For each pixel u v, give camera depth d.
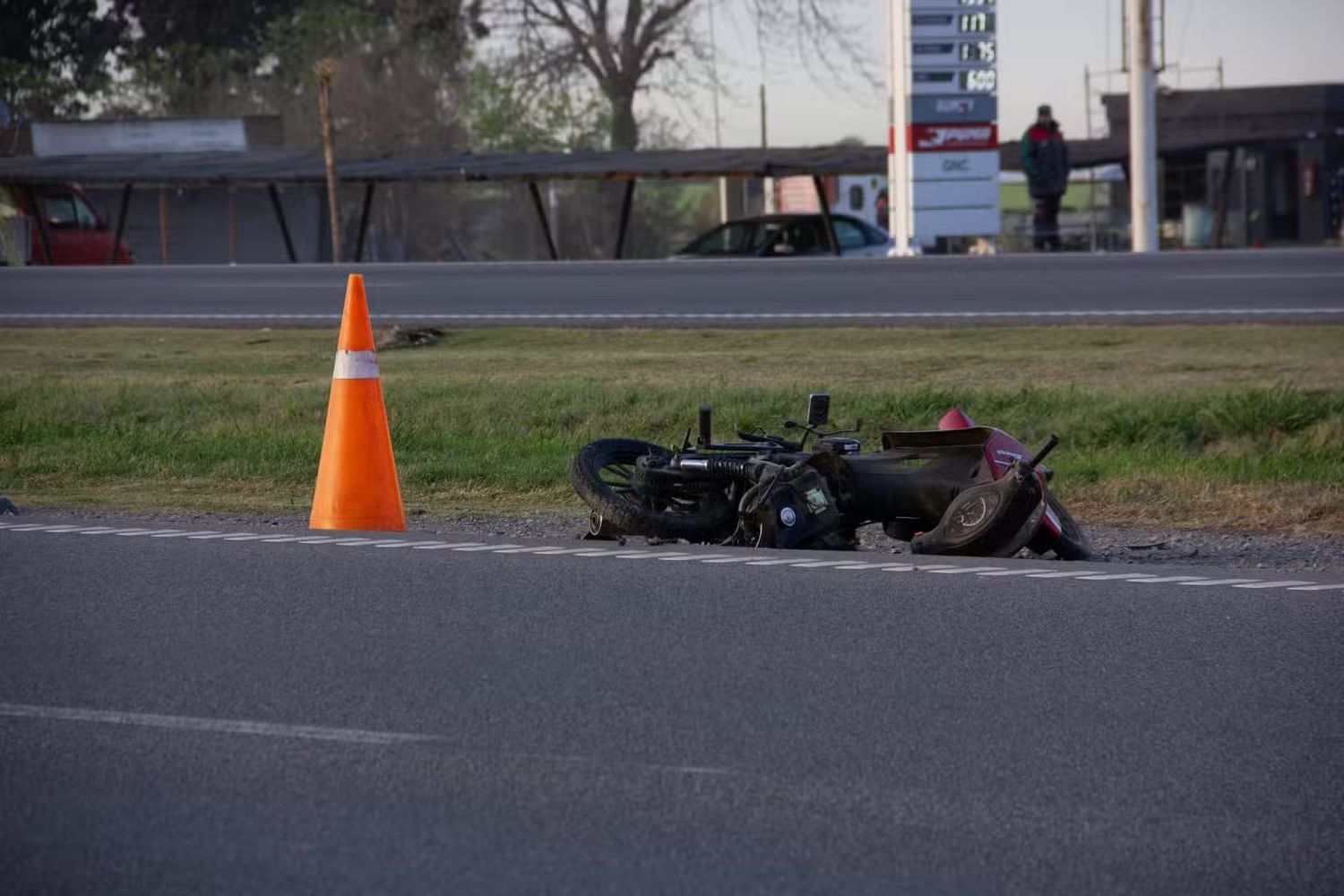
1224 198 105.19
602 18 127.62
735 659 14.48
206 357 40.75
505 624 15.63
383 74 128.88
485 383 35.03
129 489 26.64
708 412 19.98
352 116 125.44
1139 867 10.13
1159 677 14.03
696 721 12.77
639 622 15.70
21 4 145.12
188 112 140.88
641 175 82.50
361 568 18.09
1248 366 36.09
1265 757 12.08
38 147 110.81
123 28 147.38
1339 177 116.06
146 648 14.82
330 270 61.72
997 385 34.41
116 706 13.16
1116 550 21.41
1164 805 11.13
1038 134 80.38
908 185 79.31
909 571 17.89
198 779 11.55
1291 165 116.81
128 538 19.97
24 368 39.03
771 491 18.89
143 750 12.15
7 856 10.19
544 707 13.12
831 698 13.37
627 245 124.00
